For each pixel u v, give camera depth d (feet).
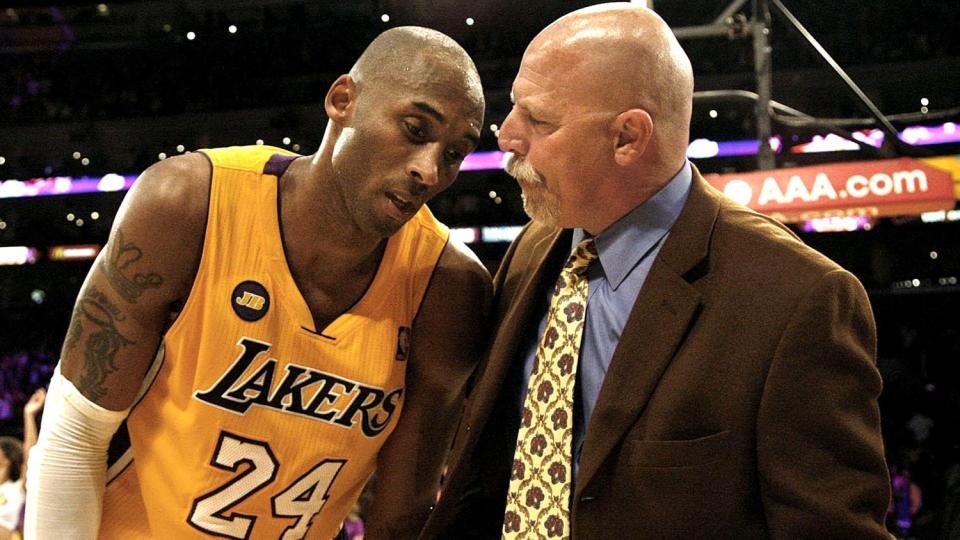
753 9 12.66
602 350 4.26
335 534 5.36
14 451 14.14
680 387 3.92
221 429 4.59
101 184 36.11
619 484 3.98
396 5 25.98
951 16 25.00
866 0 25.49
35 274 37.99
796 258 3.92
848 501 3.65
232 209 4.51
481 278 5.03
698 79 24.75
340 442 4.80
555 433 4.27
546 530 4.23
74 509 4.62
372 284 4.76
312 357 4.62
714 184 12.28
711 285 4.03
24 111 36.65
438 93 4.20
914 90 25.18
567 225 4.42
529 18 27.20
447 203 32.96
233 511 4.76
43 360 37.55
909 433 19.84
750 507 3.87
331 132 4.47
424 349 4.98
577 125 4.13
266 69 34.42
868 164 11.84
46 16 36.32
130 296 4.40
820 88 25.13
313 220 4.51
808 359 3.75
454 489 4.51
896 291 25.04
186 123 35.06
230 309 4.47
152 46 35.65
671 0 19.57
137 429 4.77
